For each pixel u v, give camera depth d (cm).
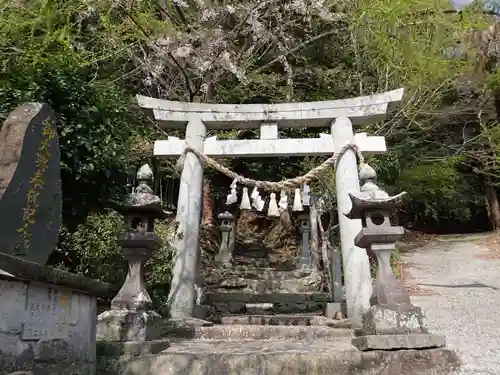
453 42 1341
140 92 1197
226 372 407
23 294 294
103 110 729
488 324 667
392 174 1471
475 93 1556
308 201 1185
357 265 669
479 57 1461
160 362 416
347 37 1312
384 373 402
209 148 773
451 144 1739
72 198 700
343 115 755
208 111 780
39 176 338
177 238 720
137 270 522
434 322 690
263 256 1506
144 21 1018
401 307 446
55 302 331
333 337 574
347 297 667
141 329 466
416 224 2073
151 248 540
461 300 898
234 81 1325
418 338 421
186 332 589
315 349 453
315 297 984
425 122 1534
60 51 841
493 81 1465
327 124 783
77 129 660
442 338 425
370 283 659
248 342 543
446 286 1072
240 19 1138
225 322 705
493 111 1611
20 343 289
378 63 1177
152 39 1012
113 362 416
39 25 882
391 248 481
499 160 1486
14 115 337
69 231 698
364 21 1109
